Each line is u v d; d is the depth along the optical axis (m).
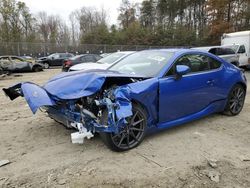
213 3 39.94
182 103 4.55
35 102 3.52
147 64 4.61
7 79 14.33
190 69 4.75
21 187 3.00
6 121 5.31
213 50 14.30
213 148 4.09
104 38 48.47
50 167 3.42
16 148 3.99
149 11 63.06
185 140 4.37
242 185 3.12
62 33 61.66
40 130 4.74
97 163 3.53
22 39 44.22
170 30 48.34
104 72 4.08
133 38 48.22
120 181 3.12
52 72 19.28
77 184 3.05
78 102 3.75
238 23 39.81
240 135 4.67
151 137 4.45
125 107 3.60
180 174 3.30
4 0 41.47
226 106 5.64
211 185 3.09
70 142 4.19
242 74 5.93
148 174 3.28
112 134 3.69
